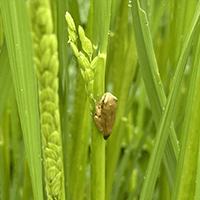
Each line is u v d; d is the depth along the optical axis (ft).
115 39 1.28
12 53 0.93
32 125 0.96
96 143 1.03
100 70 1.02
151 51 1.08
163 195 1.40
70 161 1.31
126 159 1.51
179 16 1.34
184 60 1.04
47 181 0.95
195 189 1.04
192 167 1.04
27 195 1.37
